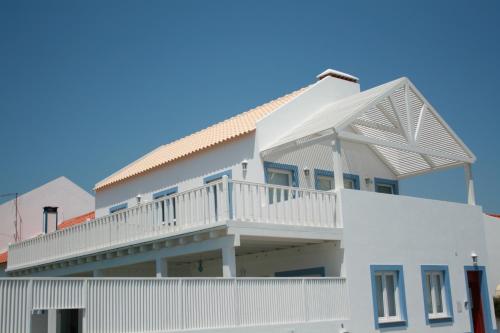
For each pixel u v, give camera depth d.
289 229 16.30
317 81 23.59
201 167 21.62
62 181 36.34
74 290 11.99
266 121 20.02
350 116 18.22
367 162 23.44
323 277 16.59
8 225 33.59
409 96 20.73
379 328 17.61
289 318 15.31
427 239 20.30
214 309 13.91
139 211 18.34
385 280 18.75
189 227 16.23
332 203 17.70
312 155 21.20
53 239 23.09
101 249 19.64
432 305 20.20
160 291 13.13
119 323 12.43
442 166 23.36
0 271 30.11
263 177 19.31
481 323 21.98
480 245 22.59
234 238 15.20
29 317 11.41
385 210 19.06
